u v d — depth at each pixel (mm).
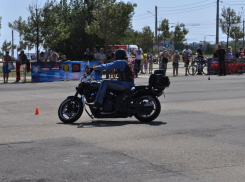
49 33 26109
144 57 28000
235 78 21562
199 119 8586
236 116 8953
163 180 4387
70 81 21312
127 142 6320
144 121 8320
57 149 5863
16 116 9422
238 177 4512
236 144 6152
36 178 4477
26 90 16172
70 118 8352
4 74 21141
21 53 21797
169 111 9867
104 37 27859
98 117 8320
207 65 25750
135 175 4562
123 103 8203
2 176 4559
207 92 14273
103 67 8172
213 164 5023
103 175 4566
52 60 22266
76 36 35125
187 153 5586
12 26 26000
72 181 4363
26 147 6012
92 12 28141
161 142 6309
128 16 28156
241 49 27906
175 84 17969
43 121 8641
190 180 4391
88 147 5977
